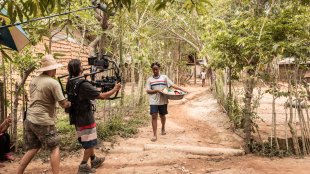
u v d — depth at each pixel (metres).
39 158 5.53
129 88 18.20
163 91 6.93
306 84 6.12
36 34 5.20
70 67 4.61
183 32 17.98
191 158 5.63
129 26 9.37
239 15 6.64
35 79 4.26
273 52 5.53
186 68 25.56
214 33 6.75
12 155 5.68
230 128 8.17
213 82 15.29
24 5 2.45
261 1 6.20
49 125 4.16
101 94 4.50
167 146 6.18
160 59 16.20
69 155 5.75
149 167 5.12
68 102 4.35
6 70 6.33
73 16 5.25
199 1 2.79
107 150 6.02
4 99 5.99
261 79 6.27
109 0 3.01
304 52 5.70
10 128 5.93
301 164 5.26
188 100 14.93
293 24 5.36
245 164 5.25
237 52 6.39
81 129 4.64
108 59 4.92
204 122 9.30
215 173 4.80
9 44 5.30
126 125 8.06
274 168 5.04
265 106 11.68
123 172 4.89
